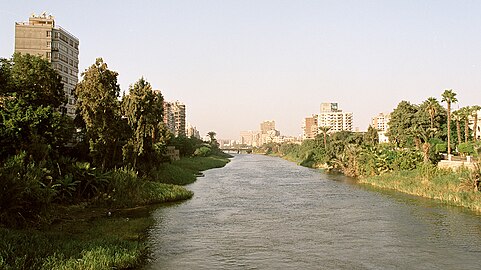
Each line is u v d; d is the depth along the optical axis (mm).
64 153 59125
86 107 58875
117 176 55562
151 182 64625
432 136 117500
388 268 28859
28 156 43125
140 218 45219
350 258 31250
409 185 70688
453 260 30578
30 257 26172
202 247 34281
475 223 43156
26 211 35906
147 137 68000
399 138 124500
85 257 26859
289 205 56781
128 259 28297
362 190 73312
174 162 121312
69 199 49219
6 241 27656
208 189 75750
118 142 62875
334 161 119375
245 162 189625
